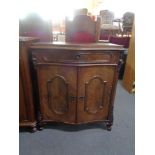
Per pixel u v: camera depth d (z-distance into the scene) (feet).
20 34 5.68
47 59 4.56
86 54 4.39
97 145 4.70
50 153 4.39
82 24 5.76
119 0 22.71
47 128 5.44
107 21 17.20
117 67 4.77
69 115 5.01
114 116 6.13
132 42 8.36
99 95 4.95
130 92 8.22
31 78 4.85
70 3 19.30
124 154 4.39
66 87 4.74
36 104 5.19
